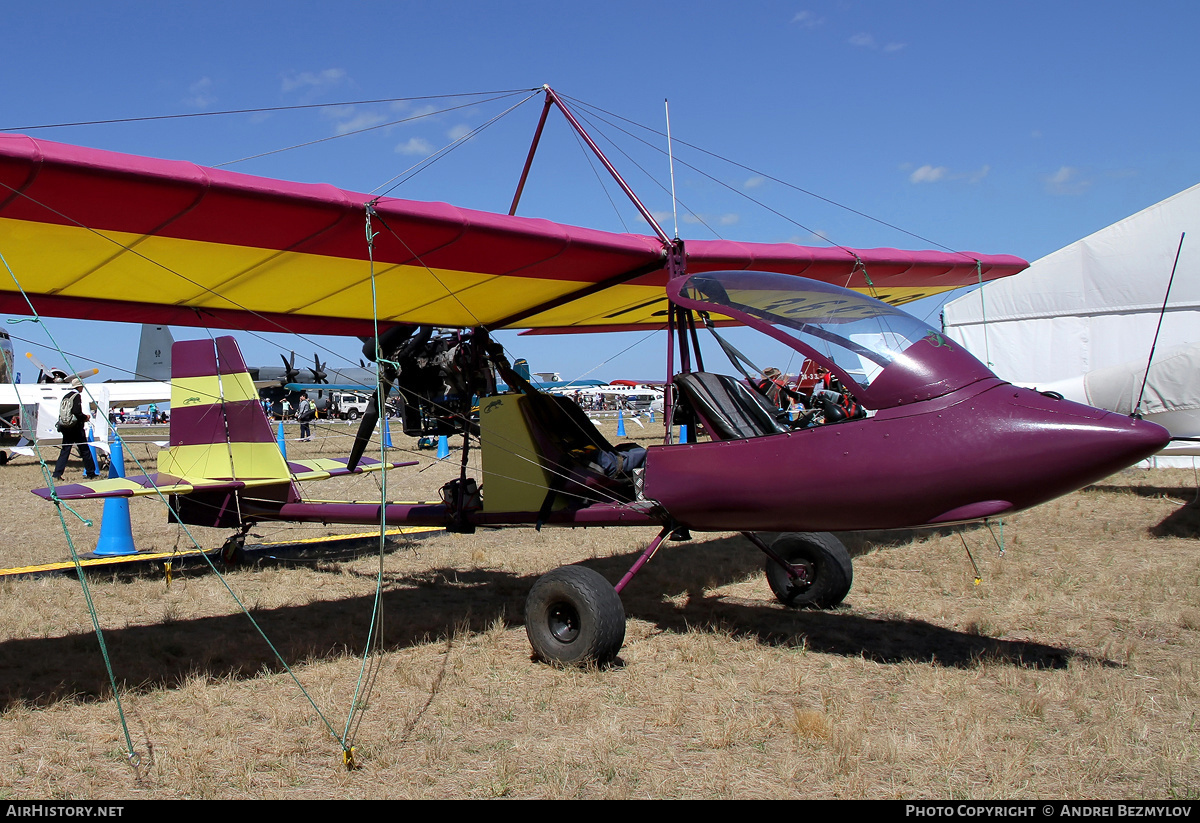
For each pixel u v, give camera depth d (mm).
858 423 3684
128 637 4535
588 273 4855
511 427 4980
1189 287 10875
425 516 5480
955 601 5184
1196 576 5609
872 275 6000
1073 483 3328
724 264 5051
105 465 13281
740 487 3998
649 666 4000
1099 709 3258
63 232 3508
